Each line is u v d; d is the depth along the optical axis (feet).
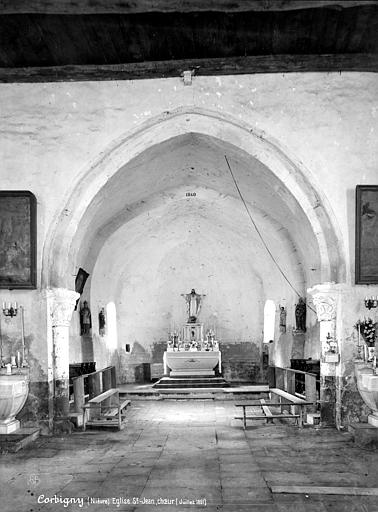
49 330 32.50
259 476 22.79
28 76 32.81
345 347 31.89
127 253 55.83
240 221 51.31
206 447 28.40
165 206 50.44
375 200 31.86
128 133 33.04
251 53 31.76
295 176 32.94
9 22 28.40
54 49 31.07
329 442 28.89
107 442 29.89
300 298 46.60
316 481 21.97
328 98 32.89
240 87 33.01
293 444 28.66
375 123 32.78
